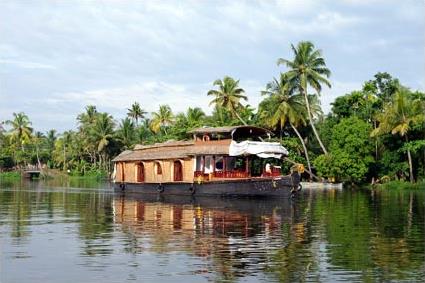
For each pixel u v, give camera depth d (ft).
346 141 185.68
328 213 78.43
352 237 52.70
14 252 44.57
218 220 68.03
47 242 49.52
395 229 58.90
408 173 191.21
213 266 38.93
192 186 122.83
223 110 218.38
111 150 307.17
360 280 34.94
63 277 36.17
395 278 35.47
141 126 315.17
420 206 92.58
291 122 188.34
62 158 369.71
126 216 73.26
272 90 190.90
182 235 53.88
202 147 124.06
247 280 34.99
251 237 52.54
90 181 249.14
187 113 242.17
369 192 147.95
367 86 212.23
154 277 35.91
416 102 177.88
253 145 115.55
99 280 35.29
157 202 103.35
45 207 89.15
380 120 182.50
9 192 140.67
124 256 42.65
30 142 352.28
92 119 337.11
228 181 116.16
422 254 43.39
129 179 142.61
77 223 64.69
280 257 42.14
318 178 195.11
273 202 102.94
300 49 184.75
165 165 131.95
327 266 38.93
